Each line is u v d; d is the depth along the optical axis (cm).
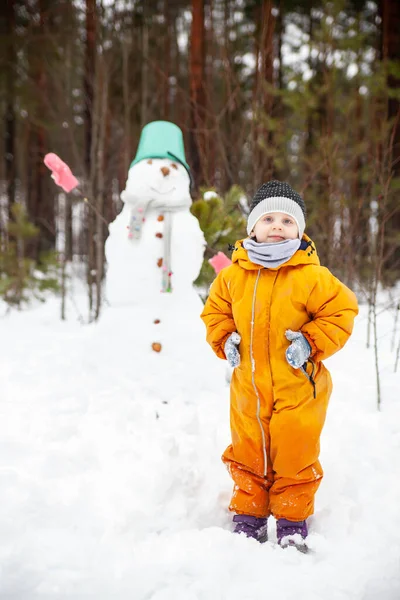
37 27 1024
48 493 221
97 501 216
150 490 224
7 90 1066
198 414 307
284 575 172
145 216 324
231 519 216
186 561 178
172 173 323
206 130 575
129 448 259
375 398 322
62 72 841
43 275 826
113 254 325
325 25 646
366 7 947
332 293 194
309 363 193
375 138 596
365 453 261
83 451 258
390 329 469
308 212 592
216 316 212
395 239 579
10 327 578
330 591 163
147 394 322
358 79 663
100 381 332
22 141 1257
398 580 170
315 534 198
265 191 206
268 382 195
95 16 709
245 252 205
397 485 233
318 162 579
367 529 201
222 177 574
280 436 195
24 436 275
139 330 324
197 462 255
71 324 598
